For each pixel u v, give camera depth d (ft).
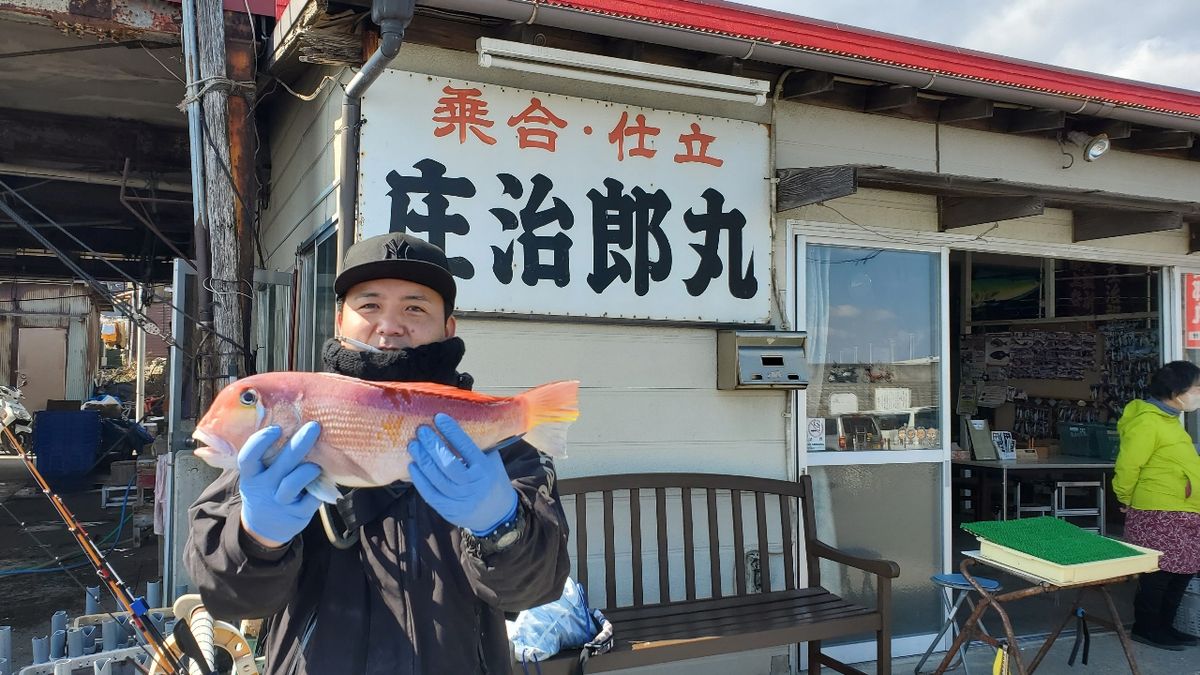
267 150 17.94
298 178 14.58
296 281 13.17
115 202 20.85
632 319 11.60
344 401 3.93
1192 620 14.32
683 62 12.12
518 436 4.23
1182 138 14.94
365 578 4.56
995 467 19.30
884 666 10.75
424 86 10.64
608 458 11.67
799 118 13.17
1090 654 13.94
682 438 12.09
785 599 11.48
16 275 33.42
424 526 4.65
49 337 54.03
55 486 30.63
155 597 10.93
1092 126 15.06
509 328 11.18
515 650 8.90
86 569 18.99
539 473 4.85
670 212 11.89
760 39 10.91
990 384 26.21
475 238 10.82
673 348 12.10
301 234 14.24
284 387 3.92
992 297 26.07
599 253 11.45
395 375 4.77
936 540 14.01
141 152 18.26
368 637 4.41
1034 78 12.67
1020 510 19.76
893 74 11.92
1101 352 22.75
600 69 11.12
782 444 12.70
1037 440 23.25
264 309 14.38
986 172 14.58
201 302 11.94
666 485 11.45
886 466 13.70
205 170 11.91
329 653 4.36
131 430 36.17
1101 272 22.24
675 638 9.71
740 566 11.88
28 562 19.60
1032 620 16.02
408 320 4.99
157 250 27.73
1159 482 14.07
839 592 13.28
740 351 11.89
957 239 14.38
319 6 9.63
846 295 13.71
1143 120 13.91
